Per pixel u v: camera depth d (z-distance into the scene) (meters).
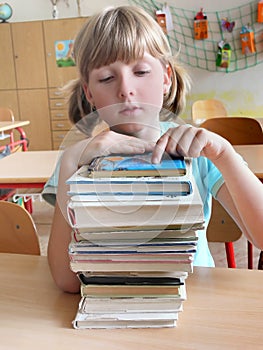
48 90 5.22
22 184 1.99
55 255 0.72
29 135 5.38
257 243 0.81
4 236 1.15
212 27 5.20
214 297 0.67
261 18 5.00
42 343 0.57
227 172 0.79
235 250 2.65
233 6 5.11
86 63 0.80
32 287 0.74
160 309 0.59
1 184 2.01
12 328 0.61
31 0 5.59
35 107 5.30
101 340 0.57
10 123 3.92
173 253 0.56
